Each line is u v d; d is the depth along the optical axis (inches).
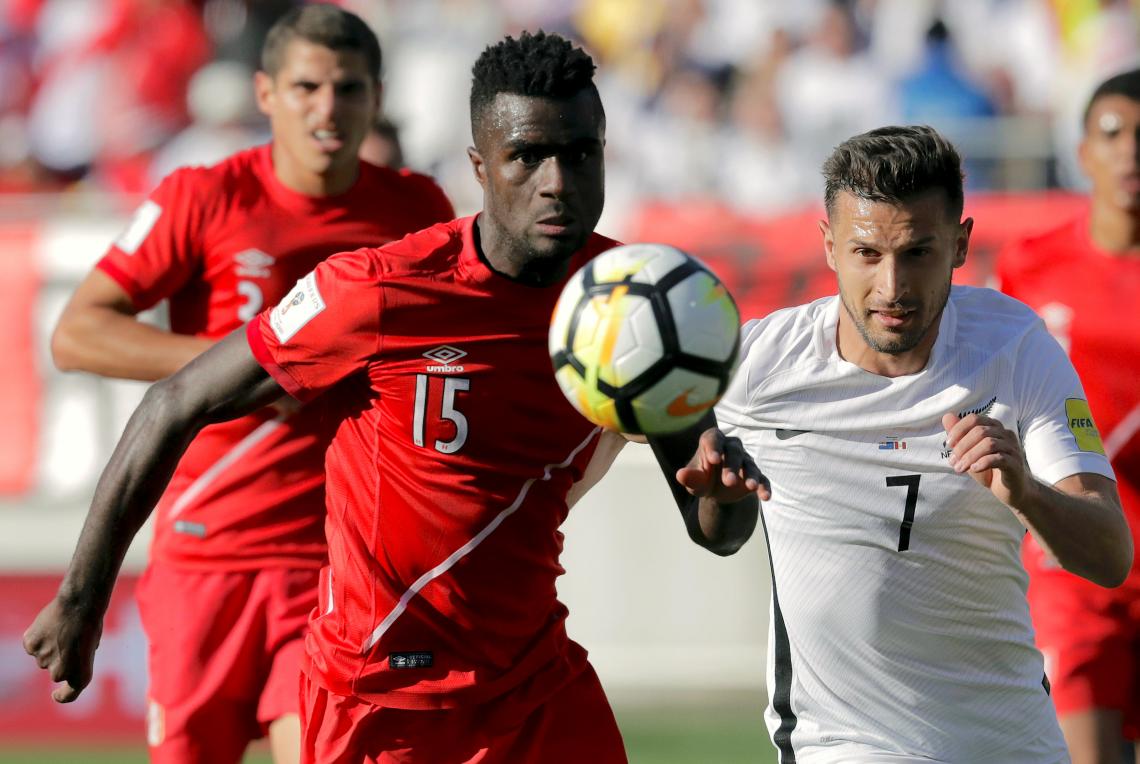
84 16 1882.4
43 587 1314.0
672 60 1840.6
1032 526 530.0
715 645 1299.2
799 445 601.9
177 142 1802.4
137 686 1246.3
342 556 596.1
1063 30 1845.5
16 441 1342.3
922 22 1822.1
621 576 1301.7
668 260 517.3
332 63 782.5
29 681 1262.3
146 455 574.2
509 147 536.4
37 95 1867.6
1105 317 861.2
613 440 628.7
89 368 784.3
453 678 589.0
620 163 1792.6
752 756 1160.8
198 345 772.6
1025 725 599.8
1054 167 1599.4
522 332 572.1
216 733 777.6
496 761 594.9
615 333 506.0
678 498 584.7
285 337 569.3
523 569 592.4
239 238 792.9
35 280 1358.3
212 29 1866.4
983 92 1780.3
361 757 599.5
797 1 1856.5
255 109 1723.7
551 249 543.8
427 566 582.9
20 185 1827.0
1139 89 847.7
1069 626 827.4
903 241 546.9
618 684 1298.0
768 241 1386.6
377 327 565.6
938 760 595.5
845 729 604.4
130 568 1250.0
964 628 593.9
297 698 755.4
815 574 603.2
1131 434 851.4
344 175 804.6
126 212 1405.0
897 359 590.6
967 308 605.3
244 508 778.2
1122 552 556.4
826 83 1787.6
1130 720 840.3
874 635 594.9
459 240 575.2
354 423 592.1
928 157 545.6
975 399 586.9
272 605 776.3
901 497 588.4
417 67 1828.2
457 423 574.2
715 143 1769.2
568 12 1937.7
